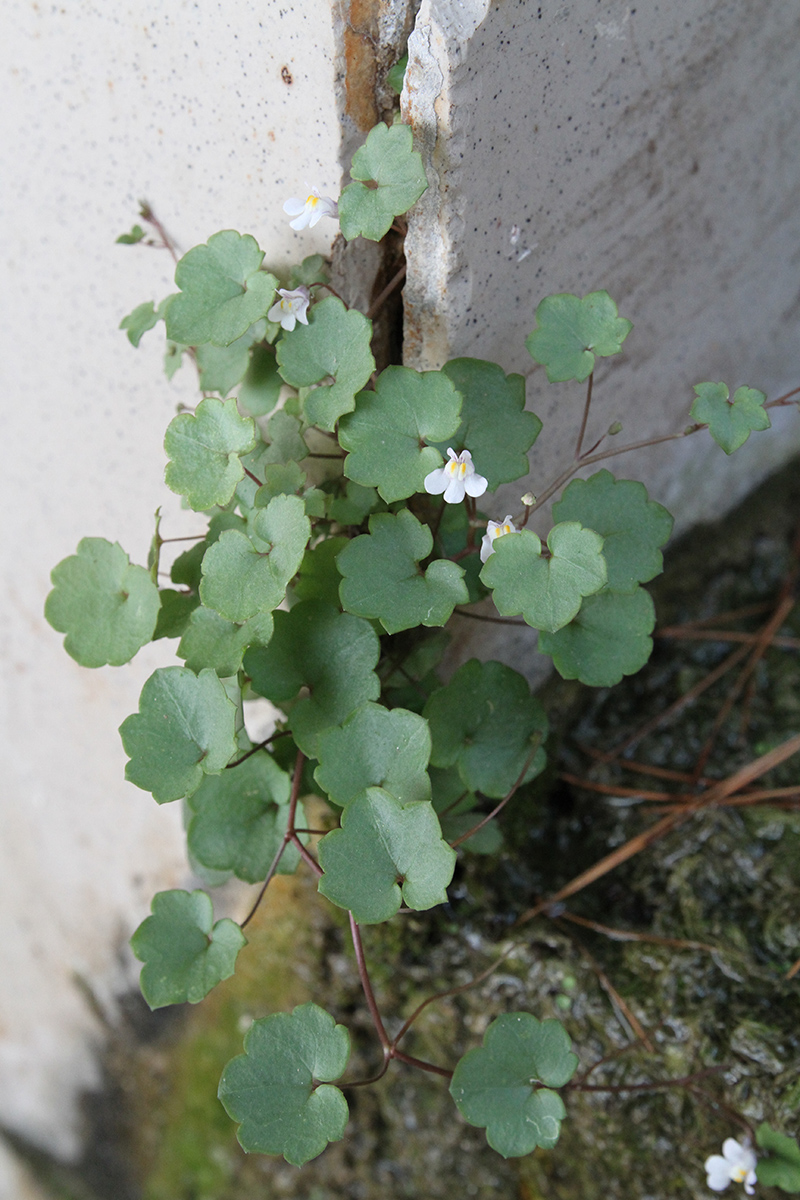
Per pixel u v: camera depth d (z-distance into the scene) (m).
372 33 0.38
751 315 0.48
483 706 0.40
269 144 0.39
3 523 0.49
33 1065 0.62
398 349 0.42
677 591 0.50
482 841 0.41
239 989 0.49
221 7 0.38
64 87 0.41
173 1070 0.53
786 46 0.43
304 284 0.39
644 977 0.43
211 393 0.43
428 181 0.38
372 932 0.45
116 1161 0.60
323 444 0.41
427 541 0.38
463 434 0.39
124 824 0.51
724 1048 0.41
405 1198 0.47
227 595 0.37
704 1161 0.41
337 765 0.37
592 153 0.41
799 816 0.44
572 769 0.47
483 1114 0.37
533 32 0.38
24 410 0.47
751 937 0.42
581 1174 0.44
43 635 0.49
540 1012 0.43
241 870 0.39
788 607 0.49
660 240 0.44
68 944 0.57
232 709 0.37
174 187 0.41
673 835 0.44
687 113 0.42
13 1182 0.67
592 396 0.44
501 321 0.41
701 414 0.38
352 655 0.38
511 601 0.37
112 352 0.44
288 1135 0.36
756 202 0.46
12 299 0.45
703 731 0.47
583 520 0.39
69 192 0.42
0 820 0.56
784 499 0.52
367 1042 0.47
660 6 0.40
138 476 0.46
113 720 0.49
